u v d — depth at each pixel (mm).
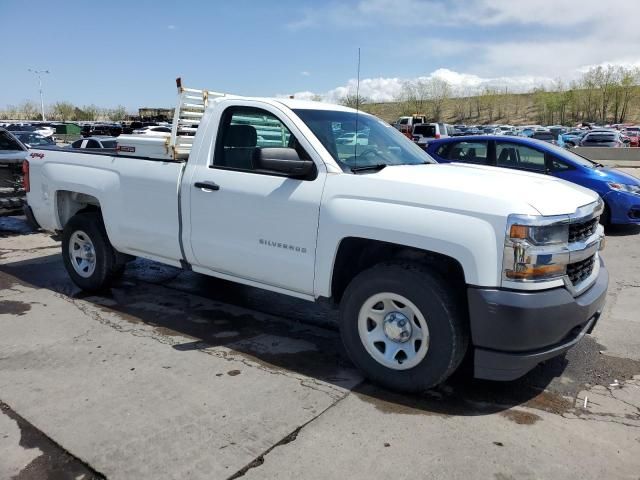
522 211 3105
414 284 3367
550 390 3666
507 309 3086
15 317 4941
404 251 3691
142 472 2725
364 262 3912
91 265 5578
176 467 2762
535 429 3174
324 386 3666
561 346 3324
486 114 113688
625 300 5594
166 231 4719
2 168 8602
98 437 3020
